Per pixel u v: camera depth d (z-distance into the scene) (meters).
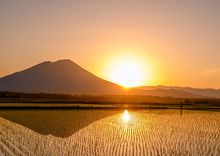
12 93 116.81
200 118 35.78
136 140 19.47
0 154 14.32
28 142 17.80
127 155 15.10
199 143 18.89
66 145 17.30
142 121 31.11
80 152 15.55
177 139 20.20
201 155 15.49
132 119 32.91
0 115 33.56
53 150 15.86
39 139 18.91
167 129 25.30
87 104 59.59
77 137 20.12
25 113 36.47
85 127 25.20
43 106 46.62
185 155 15.39
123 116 36.22
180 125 28.38
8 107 43.62
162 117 36.09
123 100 115.19
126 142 18.69
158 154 15.48
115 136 20.94
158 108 53.00
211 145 18.30
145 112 43.62
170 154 15.54
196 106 62.50
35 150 15.69
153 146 17.55
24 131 22.02
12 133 20.89
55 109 44.31
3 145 16.45
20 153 14.80
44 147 16.53
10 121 27.94
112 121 30.33
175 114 40.88
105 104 62.44
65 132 22.19
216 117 37.44
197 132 23.86
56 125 25.94
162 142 18.92
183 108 54.31
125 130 24.12
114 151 15.94
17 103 55.75
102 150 16.14
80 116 34.38
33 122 27.59
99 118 32.88
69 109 45.25
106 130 23.80
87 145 17.44
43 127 24.47
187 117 36.78
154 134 22.30
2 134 20.23
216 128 26.73
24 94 118.31
